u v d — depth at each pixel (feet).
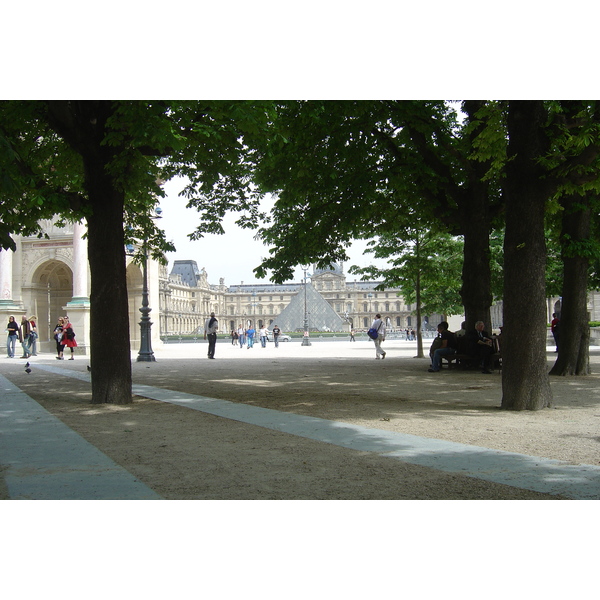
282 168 57.98
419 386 51.78
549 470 21.97
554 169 36.35
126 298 43.37
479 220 63.93
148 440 28.53
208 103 39.32
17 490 19.86
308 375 64.39
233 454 25.21
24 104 39.99
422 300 114.21
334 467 22.70
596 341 152.76
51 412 37.93
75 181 51.37
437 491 19.40
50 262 141.38
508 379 37.50
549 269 104.99
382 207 68.54
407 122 57.00
